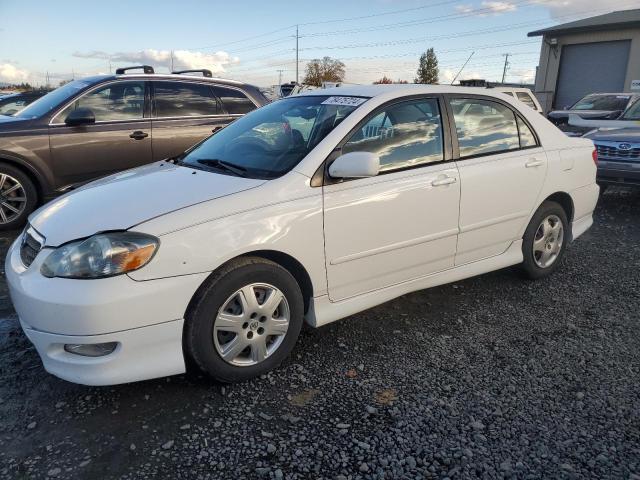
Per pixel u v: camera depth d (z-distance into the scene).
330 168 3.01
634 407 2.71
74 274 2.46
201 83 6.83
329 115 3.37
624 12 22.47
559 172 4.30
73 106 5.97
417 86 3.66
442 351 3.29
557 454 2.37
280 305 2.96
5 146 5.54
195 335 2.68
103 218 2.65
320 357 3.20
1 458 2.32
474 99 3.89
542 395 2.81
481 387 2.89
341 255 3.12
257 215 2.78
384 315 3.79
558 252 4.51
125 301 2.44
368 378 2.98
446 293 4.20
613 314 3.83
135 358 2.55
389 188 3.26
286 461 2.33
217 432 2.51
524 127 4.18
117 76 6.30
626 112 9.34
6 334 3.43
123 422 2.57
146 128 6.34
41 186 5.84
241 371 2.86
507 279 4.50
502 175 3.87
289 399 2.77
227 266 2.73
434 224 3.52
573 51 21.94
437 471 2.28
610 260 5.04
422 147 3.51
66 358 2.53
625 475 2.25
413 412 2.67
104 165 6.16
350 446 2.42
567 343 3.39
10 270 2.78
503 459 2.34
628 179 7.08
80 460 2.32
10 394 2.79
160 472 2.26
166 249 2.54
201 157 3.58
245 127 3.79
